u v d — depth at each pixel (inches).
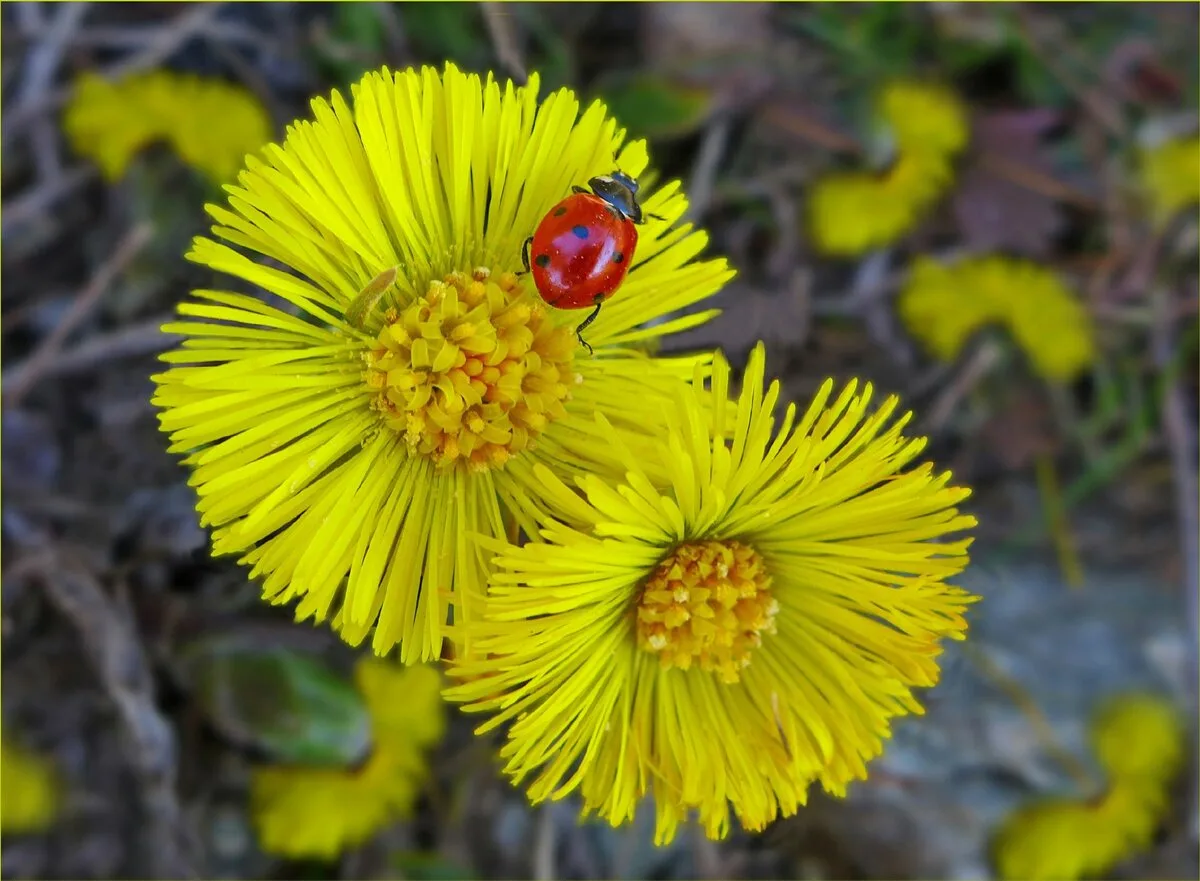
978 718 6.0
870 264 6.1
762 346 4.3
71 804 5.7
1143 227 6.3
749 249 6.0
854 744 4.5
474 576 4.5
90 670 5.6
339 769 5.3
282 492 4.3
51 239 5.8
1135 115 6.4
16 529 5.5
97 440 5.6
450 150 4.5
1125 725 6.0
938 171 5.9
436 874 5.7
